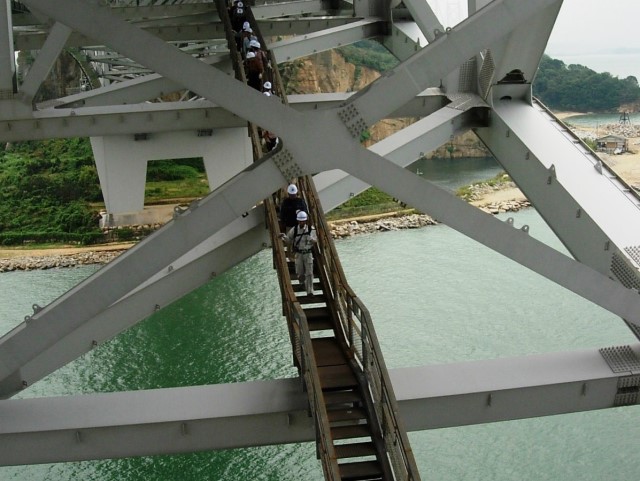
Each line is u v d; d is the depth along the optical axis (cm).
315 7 3944
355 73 10381
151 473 3353
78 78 10156
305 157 1233
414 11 2327
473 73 2323
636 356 1471
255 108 1203
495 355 4100
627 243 1661
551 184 1877
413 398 1369
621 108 11125
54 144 8506
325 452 1180
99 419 1336
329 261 1645
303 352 1335
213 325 4672
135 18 3847
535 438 3431
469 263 5497
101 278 1240
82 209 7338
